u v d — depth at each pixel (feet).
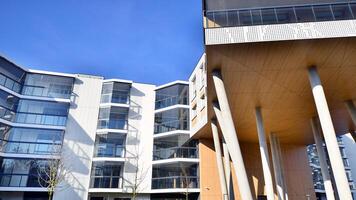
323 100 46.29
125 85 109.09
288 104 65.26
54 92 101.81
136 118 105.29
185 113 102.37
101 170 94.58
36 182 87.61
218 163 73.61
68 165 91.35
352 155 158.30
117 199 92.79
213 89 58.44
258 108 67.26
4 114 91.45
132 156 97.96
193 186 90.38
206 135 91.76
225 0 47.26
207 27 44.80
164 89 110.11
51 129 95.35
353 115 61.93
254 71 50.26
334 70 49.85
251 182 93.91
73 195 87.92
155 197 94.73
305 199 96.99
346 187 41.96
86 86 105.60
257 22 44.96
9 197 85.87
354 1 44.68
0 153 86.12
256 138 96.22
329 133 44.50
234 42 42.70
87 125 99.55
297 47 43.55
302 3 45.70
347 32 41.86
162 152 98.99
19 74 99.55
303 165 102.99
